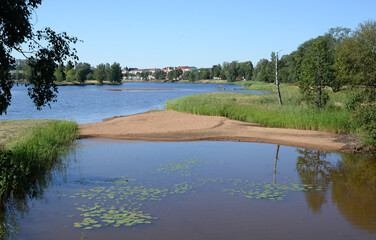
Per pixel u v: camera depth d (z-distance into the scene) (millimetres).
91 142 15953
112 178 9641
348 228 6156
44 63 6938
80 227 6086
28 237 5680
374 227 6211
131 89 109750
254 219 6555
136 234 5789
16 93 82375
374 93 24875
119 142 15992
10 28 6297
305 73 25203
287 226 6223
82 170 10625
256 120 22672
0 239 5602
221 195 8086
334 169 11008
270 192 8375
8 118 27969
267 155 13141
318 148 14352
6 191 7832
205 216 6688
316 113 20953
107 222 6324
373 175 10234
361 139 14641
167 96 67750
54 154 12258
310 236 5773
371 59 26062
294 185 9039
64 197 7867
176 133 18250
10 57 6668
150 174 10109
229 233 5863
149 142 16047
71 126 18812
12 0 6062
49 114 32094
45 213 6832
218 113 27484
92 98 60531
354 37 28484
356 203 7617
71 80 178500
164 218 6559
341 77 26766
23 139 14000
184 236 5707
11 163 8242
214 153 13492
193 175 10039
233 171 10570
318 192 8453
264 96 45375
